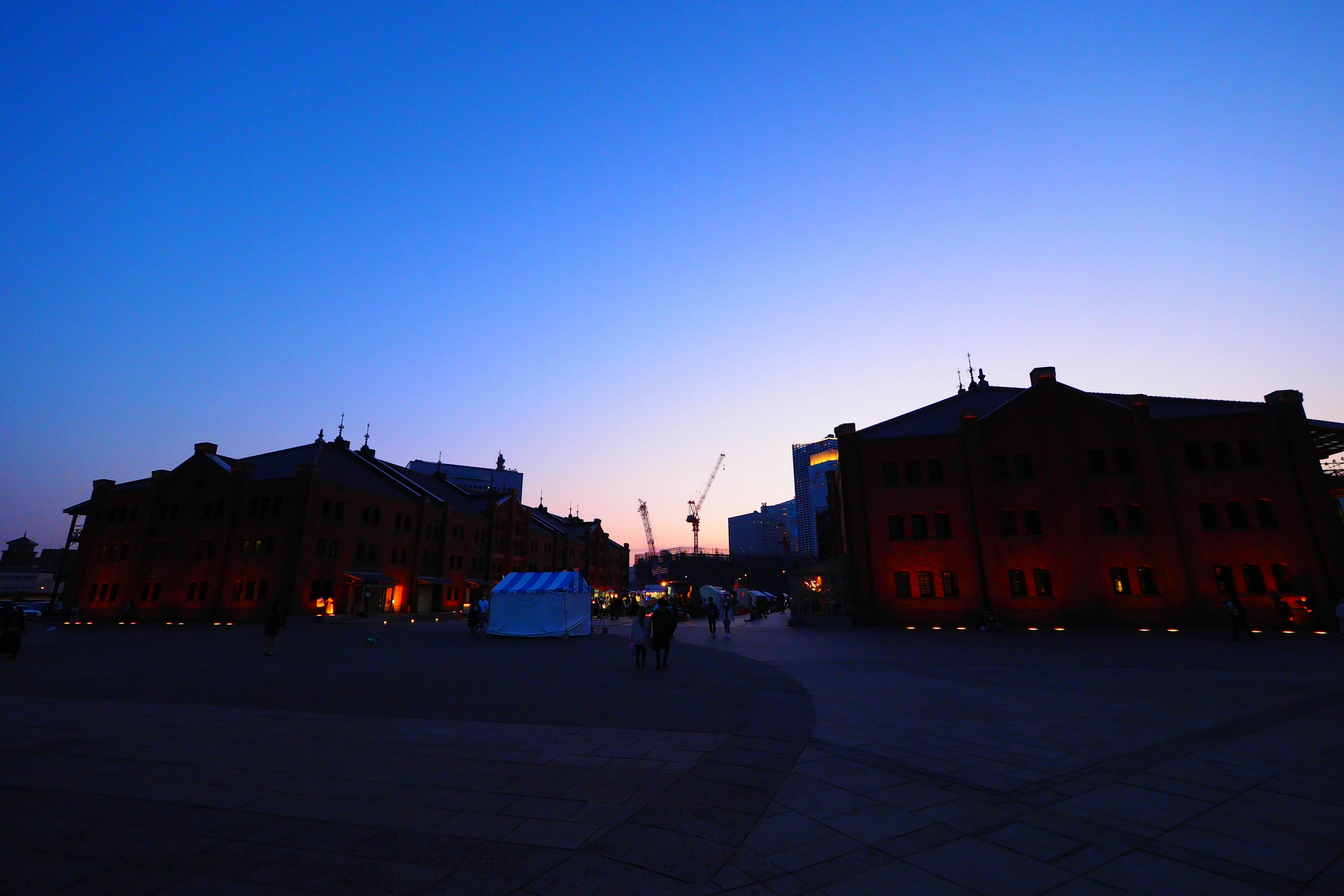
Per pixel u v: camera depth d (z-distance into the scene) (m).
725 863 5.06
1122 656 20.11
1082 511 35.44
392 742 9.23
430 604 63.66
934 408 43.50
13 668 18.52
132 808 6.42
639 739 9.36
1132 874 4.83
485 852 5.27
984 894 4.54
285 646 27.61
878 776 7.46
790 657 21.45
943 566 37.06
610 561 115.00
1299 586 31.42
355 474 59.06
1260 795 6.63
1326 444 36.44
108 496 56.44
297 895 4.53
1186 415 35.19
